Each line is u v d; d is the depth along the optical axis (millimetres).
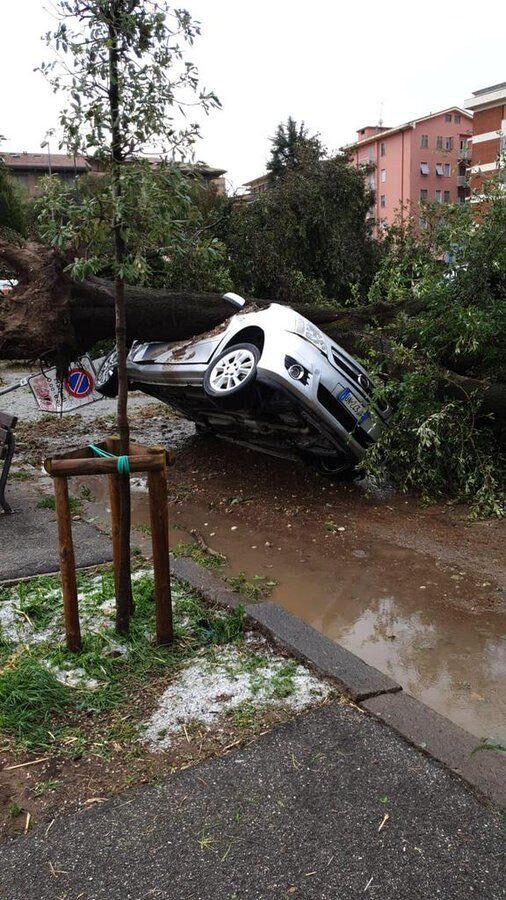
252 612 4141
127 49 3211
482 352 7457
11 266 7590
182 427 10875
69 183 3527
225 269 11289
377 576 5324
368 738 2996
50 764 2902
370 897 2205
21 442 9984
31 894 2236
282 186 15422
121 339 3686
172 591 4559
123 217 3283
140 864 2350
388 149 55969
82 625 4051
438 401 7219
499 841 2414
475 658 4133
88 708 3283
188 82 3307
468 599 4902
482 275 7273
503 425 7199
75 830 2512
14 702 3244
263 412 6824
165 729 3113
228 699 3328
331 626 4555
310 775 2764
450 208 7949
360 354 8047
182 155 3371
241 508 7031
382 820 2516
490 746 2926
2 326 7395
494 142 40844
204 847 2412
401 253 9750
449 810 2562
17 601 4441
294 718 3158
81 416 12039
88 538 5680
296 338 6652
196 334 8172
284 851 2389
